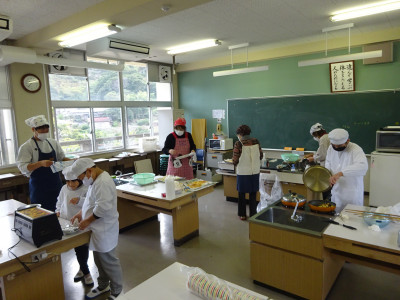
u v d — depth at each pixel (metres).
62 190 2.56
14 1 3.03
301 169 4.18
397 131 4.32
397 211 2.23
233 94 6.71
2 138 4.73
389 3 3.45
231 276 2.74
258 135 6.27
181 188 3.42
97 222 2.21
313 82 5.59
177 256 3.19
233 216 4.38
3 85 4.66
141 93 7.01
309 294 2.21
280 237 2.30
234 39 4.97
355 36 4.92
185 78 7.54
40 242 1.92
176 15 3.69
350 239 1.94
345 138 2.65
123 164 6.03
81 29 3.49
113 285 2.36
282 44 5.51
